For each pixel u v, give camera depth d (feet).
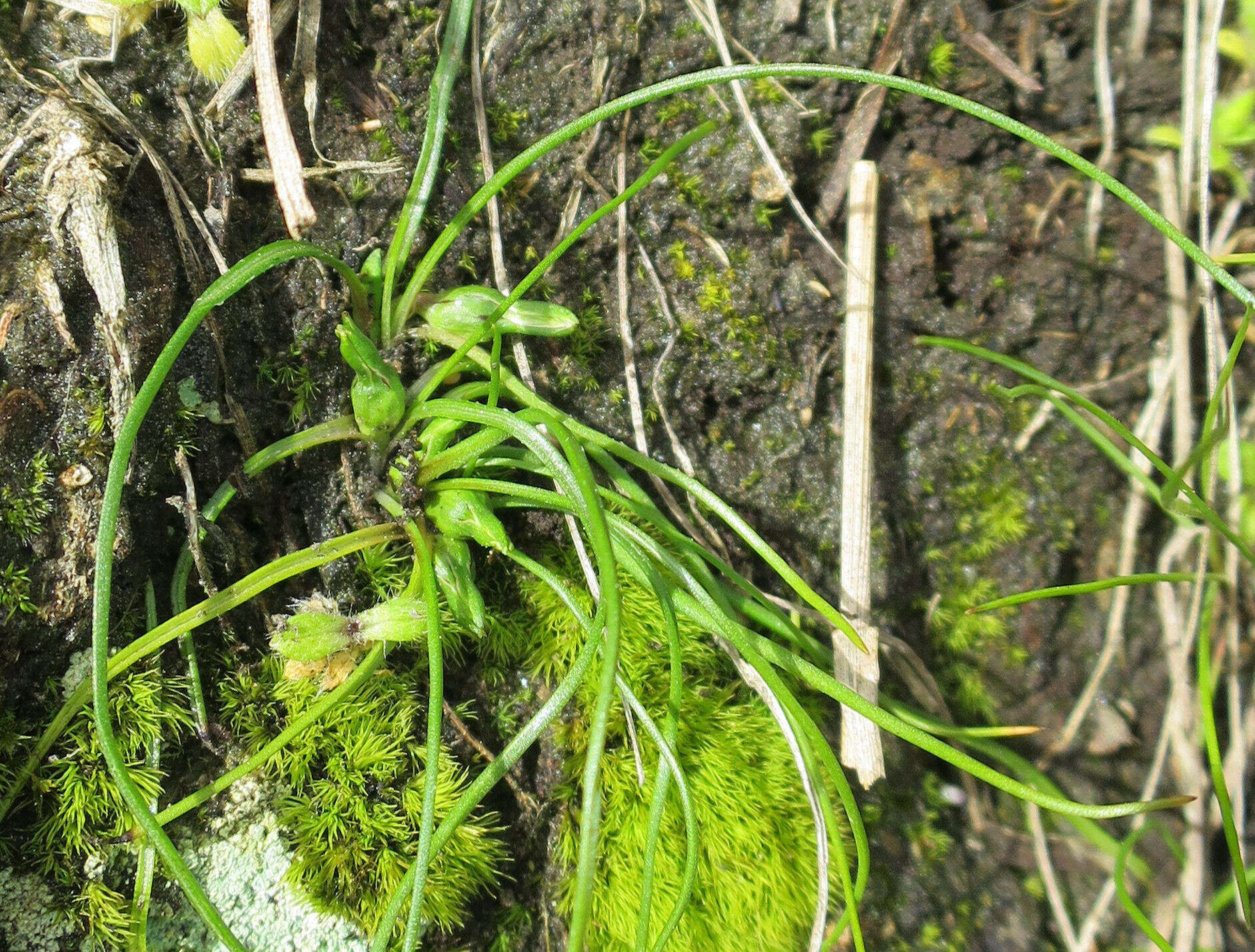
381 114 0.36
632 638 0.36
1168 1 0.38
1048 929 0.37
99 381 0.32
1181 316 0.39
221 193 0.34
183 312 0.33
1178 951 0.37
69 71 0.33
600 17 0.37
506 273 0.37
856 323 0.38
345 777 0.33
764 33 0.38
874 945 0.36
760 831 0.35
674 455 0.38
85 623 0.32
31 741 0.31
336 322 0.35
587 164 0.38
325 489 0.36
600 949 0.34
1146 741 0.39
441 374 0.34
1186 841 0.38
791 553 0.38
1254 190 0.39
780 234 0.38
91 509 0.31
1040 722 0.39
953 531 0.40
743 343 0.38
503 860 0.35
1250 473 0.39
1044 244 0.39
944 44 0.38
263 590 0.33
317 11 0.35
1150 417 0.39
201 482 0.34
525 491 0.33
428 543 0.33
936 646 0.39
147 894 0.31
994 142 0.39
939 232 0.39
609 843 0.35
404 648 0.35
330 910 0.33
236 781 0.33
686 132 0.38
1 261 0.31
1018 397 0.39
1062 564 0.39
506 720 0.36
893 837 0.37
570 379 0.38
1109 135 0.39
